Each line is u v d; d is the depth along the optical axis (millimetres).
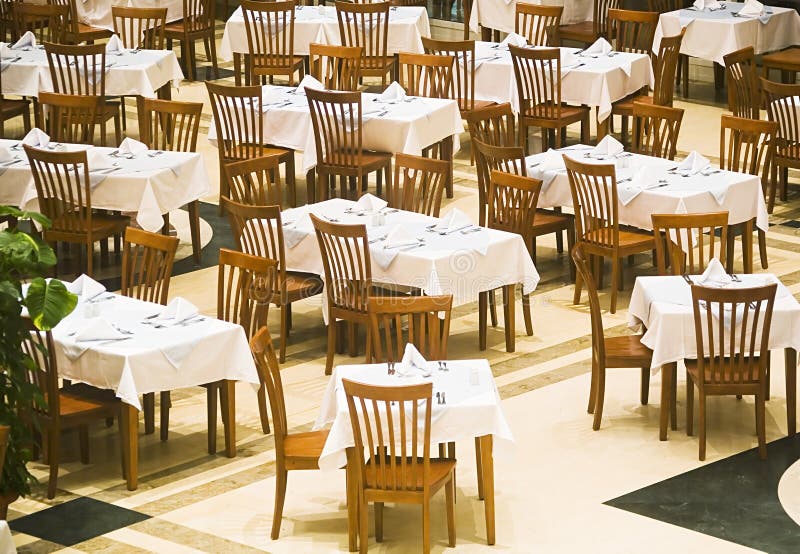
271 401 7926
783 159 13898
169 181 12219
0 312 7887
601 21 18000
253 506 8484
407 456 7887
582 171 11297
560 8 16781
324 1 20984
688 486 8633
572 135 16781
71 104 13523
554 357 10742
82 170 11953
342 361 10734
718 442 9258
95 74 14945
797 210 14203
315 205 11391
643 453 9109
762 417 8898
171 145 13039
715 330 9031
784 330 9047
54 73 15000
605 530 8094
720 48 17016
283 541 8031
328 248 10164
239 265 9398
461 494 8578
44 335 8812
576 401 9938
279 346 11078
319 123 13633
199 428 9672
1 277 7988
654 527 8125
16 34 18344
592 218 11500
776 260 12742
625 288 12180
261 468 9016
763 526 8125
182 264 12953
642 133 13125
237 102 14047
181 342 8727
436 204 11422
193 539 8062
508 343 10844
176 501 8555
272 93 14461
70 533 8141
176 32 18938
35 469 9016
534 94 14805
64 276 12570
